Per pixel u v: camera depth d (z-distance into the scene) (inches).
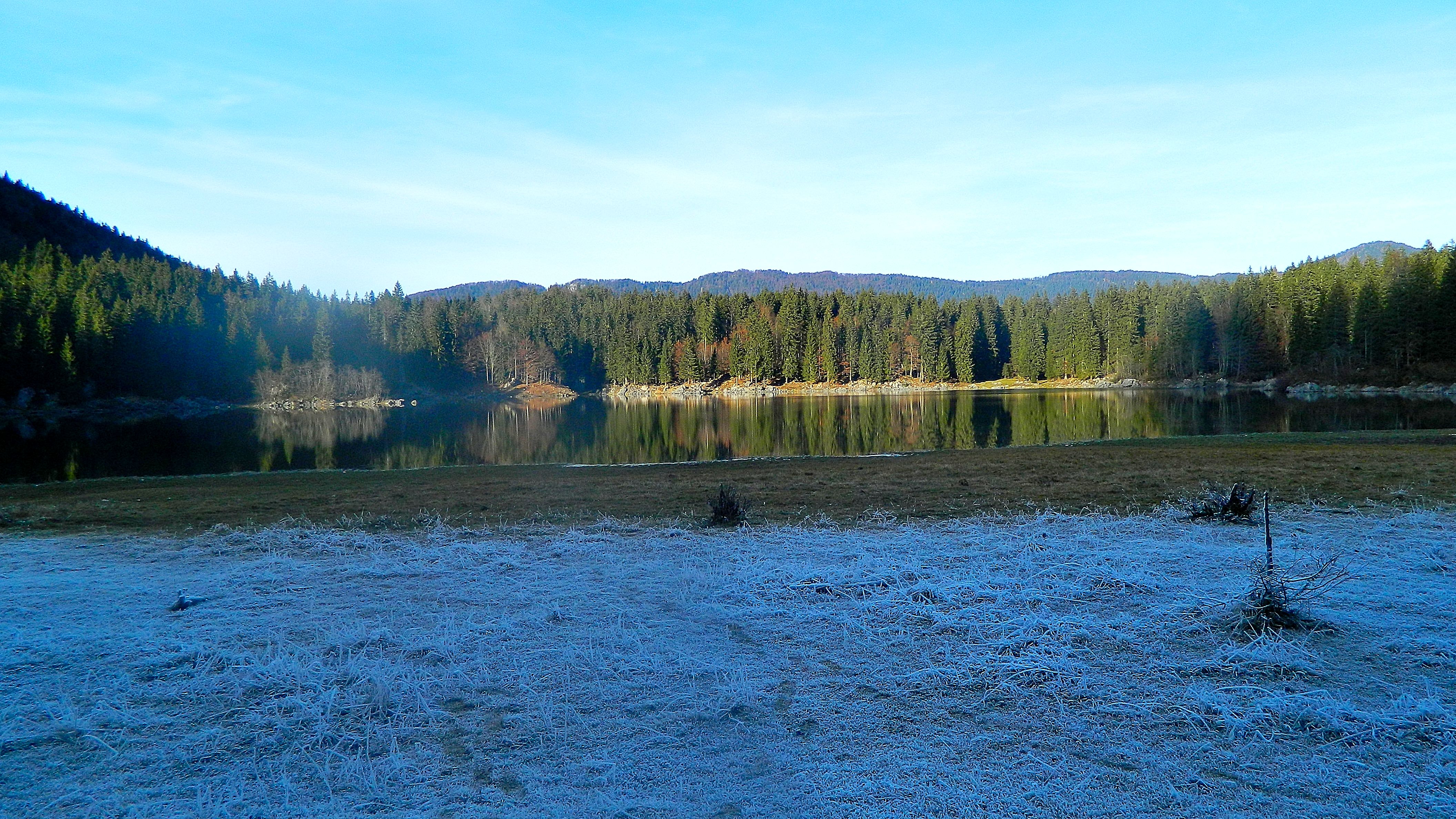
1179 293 3516.2
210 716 187.3
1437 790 144.9
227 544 387.2
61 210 5703.7
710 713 182.4
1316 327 2664.9
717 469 743.1
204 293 3878.0
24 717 186.9
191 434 1846.7
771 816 141.3
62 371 2765.7
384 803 148.2
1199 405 2097.7
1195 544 337.7
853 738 169.5
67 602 282.0
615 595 280.1
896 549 343.9
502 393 4104.3
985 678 199.0
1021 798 144.9
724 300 5221.5
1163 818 137.9
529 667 212.5
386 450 1390.3
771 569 310.3
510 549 358.6
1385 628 225.5
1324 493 451.5
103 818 145.6
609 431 1839.3
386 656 223.0
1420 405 1866.4
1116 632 229.9
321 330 3624.5
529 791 151.0
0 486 747.4
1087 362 3850.9
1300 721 171.8
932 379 4141.2
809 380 4217.5
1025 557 320.2
